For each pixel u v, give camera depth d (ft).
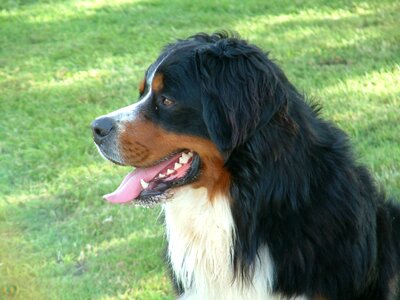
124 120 14.39
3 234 22.65
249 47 13.75
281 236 13.88
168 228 15.33
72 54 36.65
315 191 13.89
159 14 40.93
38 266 21.09
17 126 29.50
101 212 23.06
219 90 13.47
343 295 14.40
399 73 28.50
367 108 26.08
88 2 45.24
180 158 14.52
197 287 15.17
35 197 24.38
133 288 19.44
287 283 14.11
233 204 14.03
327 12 36.81
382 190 15.96
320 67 30.07
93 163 25.73
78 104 30.71
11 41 39.81
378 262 15.11
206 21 38.37
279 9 38.29
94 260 20.88
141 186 14.69
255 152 13.35
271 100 13.19
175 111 14.03
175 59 14.02
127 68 33.94
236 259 14.34
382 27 33.58
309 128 13.91
